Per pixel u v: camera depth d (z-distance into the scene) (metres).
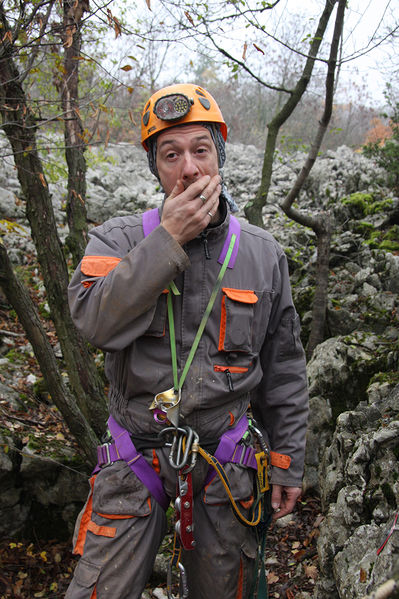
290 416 1.74
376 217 4.69
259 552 1.83
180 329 1.52
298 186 3.48
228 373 1.54
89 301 1.43
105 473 1.53
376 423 2.70
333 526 2.38
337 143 11.12
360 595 1.87
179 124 1.49
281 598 2.53
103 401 3.48
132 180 7.68
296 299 4.12
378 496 2.25
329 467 2.78
